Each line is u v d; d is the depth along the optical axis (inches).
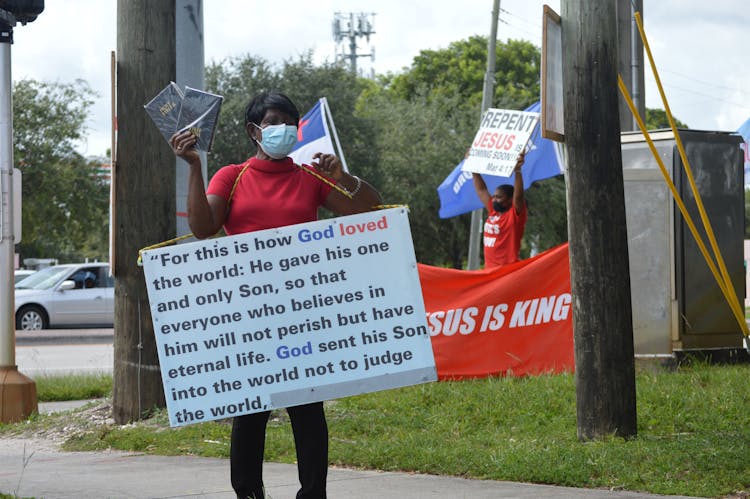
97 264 1106.1
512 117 469.4
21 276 1190.3
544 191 1839.3
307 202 198.5
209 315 192.1
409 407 377.7
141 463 307.9
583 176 299.1
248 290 192.5
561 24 303.1
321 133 500.4
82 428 374.6
